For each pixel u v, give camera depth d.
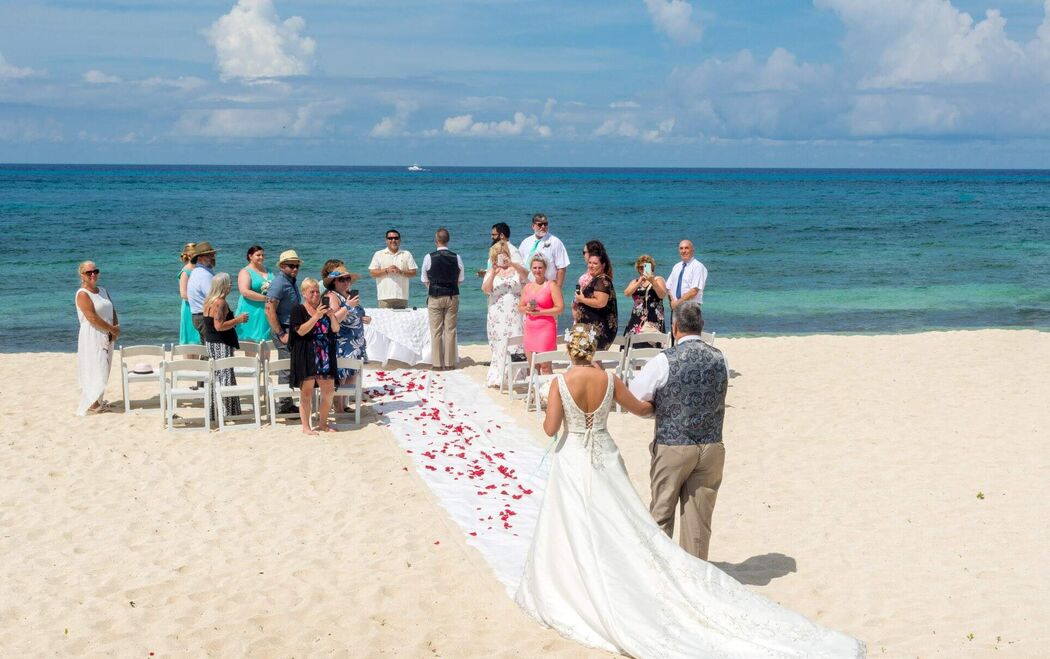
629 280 28.83
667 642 5.23
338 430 10.57
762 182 157.62
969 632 5.57
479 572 6.64
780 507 8.02
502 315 12.64
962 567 6.60
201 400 11.89
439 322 13.88
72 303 23.28
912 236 44.22
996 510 7.78
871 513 7.82
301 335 10.18
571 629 5.60
